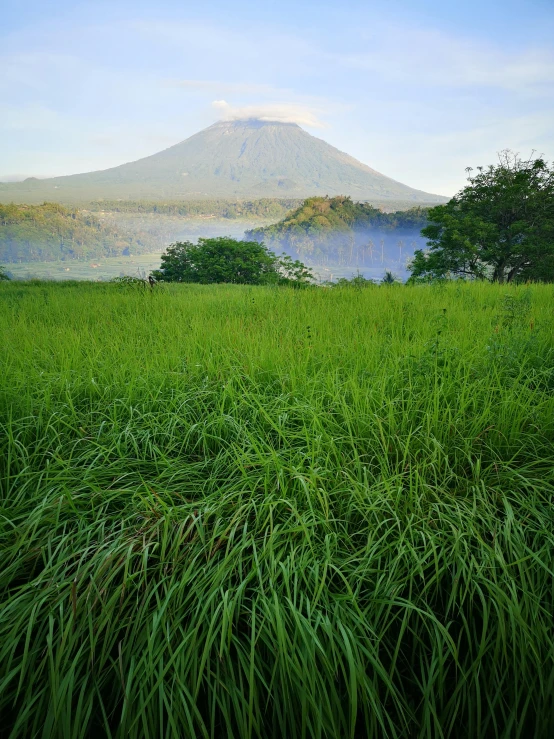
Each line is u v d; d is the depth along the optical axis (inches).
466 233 1185.4
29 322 308.7
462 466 121.3
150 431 143.1
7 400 153.8
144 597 84.7
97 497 111.8
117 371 185.6
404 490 108.6
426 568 87.3
